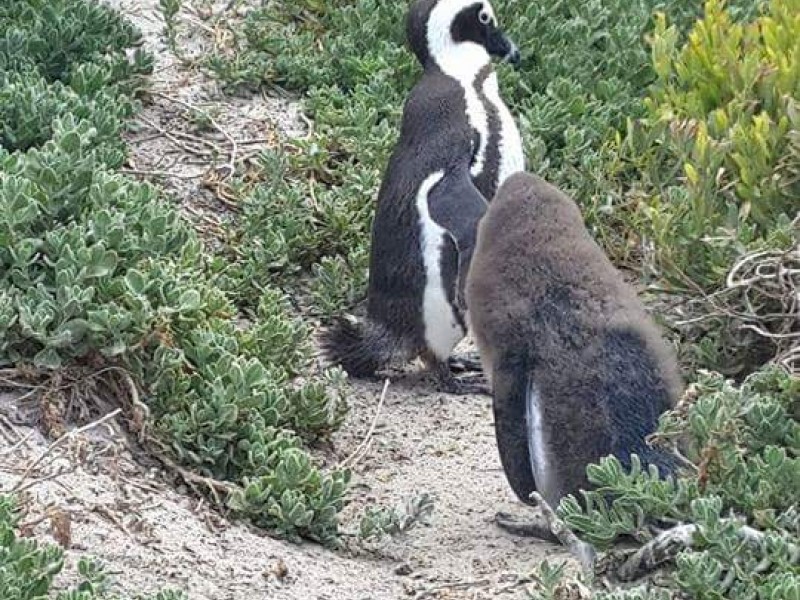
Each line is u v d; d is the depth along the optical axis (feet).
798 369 11.28
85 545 10.36
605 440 10.59
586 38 14.99
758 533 9.95
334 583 10.52
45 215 11.78
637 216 13.05
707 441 10.25
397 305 12.89
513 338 10.80
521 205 10.95
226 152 14.35
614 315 10.75
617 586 10.20
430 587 10.54
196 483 11.11
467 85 13.34
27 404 11.22
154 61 14.73
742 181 12.30
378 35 15.30
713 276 11.96
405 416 12.56
